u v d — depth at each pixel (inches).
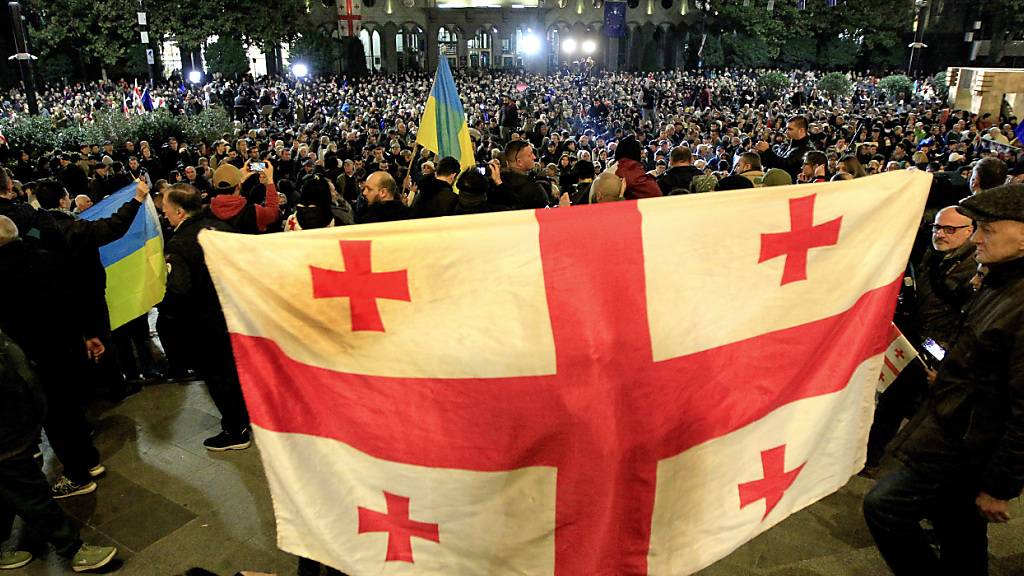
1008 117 894.4
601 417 87.2
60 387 161.8
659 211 90.2
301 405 90.1
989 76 1079.6
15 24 685.3
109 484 175.2
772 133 644.1
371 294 86.9
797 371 97.7
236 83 1545.3
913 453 113.0
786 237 94.5
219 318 178.1
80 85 1519.4
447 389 87.6
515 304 87.0
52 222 181.6
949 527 117.8
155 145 708.7
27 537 155.6
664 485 92.1
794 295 96.1
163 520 160.9
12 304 153.3
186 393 227.8
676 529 93.7
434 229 87.6
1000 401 104.9
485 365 86.4
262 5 1646.2
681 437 91.5
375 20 2081.7
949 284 150.2
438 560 91.7
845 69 2153.1
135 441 196.9
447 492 89.2
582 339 86.8
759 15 2030.0
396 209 192.1
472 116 978.1
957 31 2070.6
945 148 543.5
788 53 2106.3
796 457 98.1
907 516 114.9
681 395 91.0
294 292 87.5
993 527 153.2
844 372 100.2
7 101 1254.9
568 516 89.5
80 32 1553.9
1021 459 99.7
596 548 90.0
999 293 105.3
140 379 238.1
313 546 92.0
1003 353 103.0
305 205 174.2
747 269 93.7
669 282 89.9
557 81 1736.0
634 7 2234.3
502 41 2234.3
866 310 101.3
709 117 980.6
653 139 776.9
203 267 174.9
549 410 87.2
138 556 148.9
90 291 194.5
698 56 2100.1
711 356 92.1
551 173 417.7
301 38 1793.8
